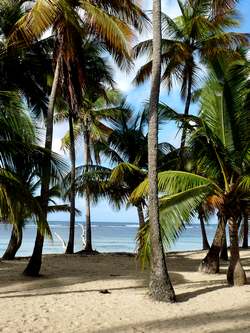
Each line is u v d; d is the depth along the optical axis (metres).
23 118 11.22
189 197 11.24
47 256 21.27
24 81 16.52
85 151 25.73
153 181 10.31
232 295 10.84
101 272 15.45
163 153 22.70
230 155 12.37
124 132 23.86
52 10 11.88
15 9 15.55
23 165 12.25
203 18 20.28
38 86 16.95
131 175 23.27
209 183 11.92
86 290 11.66
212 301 10.17
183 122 13.22
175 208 10.97
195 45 21.27
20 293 11.15
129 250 43.06
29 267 13.88
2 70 16.02
